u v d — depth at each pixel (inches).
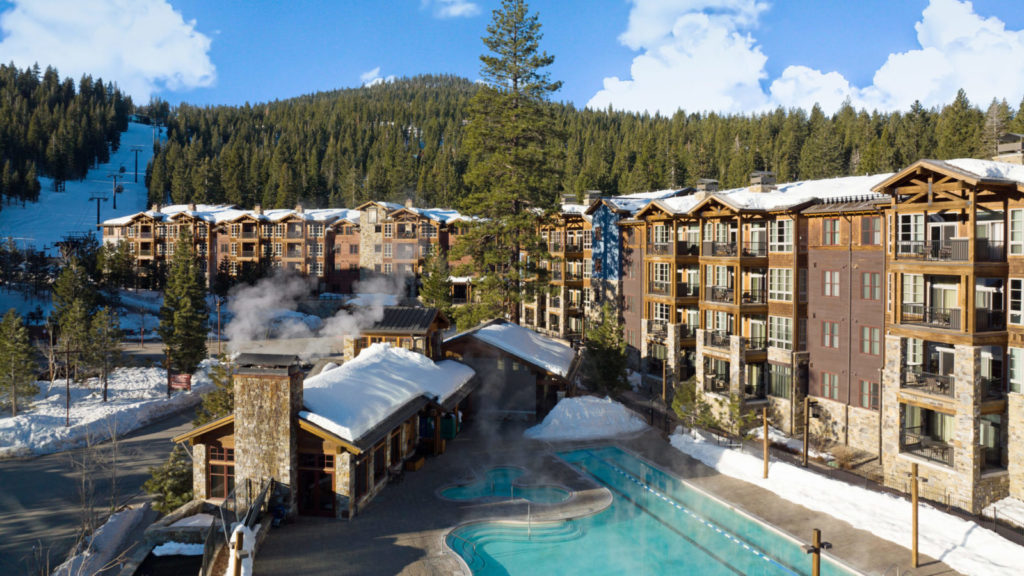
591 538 1008.9
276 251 4052.7
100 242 5364.2
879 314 1422.2
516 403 1791.3
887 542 983.0
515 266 2299.5
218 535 877.2
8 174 6407.5
